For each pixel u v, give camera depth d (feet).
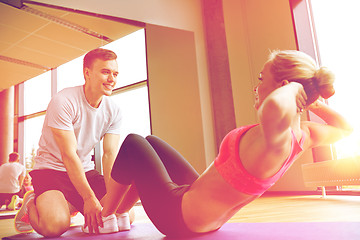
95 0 14.15
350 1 12.33
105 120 5.98
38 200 5.20
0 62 20.80
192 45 16.76
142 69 19.07
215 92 16.37
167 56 17.69
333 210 6.93
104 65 5.48
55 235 4.98
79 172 5.01
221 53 16.56
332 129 3.41
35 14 14.61
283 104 2.25
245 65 16.28
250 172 2.85
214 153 16.07
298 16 14.35
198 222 3.42
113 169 4.03
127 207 4.72
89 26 15.93
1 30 16.34
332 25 12.94
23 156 24.64
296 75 2.68
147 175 3.69
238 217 6.45
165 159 4.36
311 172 10.93
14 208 16.08
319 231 3.83
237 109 16.07
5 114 25.04
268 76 2.88
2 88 25.38
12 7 13.75
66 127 5.26
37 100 23.76
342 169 9.38
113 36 17.31
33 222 5.12
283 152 2.67
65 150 5.12
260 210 7.80
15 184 17.30
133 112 19.22
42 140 5.73
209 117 16.26
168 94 17.47
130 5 15.20
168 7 16.43
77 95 5.56
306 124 3.33
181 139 16.70
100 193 5.78
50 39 17.58
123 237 4.35
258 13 16.06
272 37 15.33
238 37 16.67
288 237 3.50
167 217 3.54
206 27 17.13
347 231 3.73
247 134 2.87
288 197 12.02
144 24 15.88
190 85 16.60
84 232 5.24
